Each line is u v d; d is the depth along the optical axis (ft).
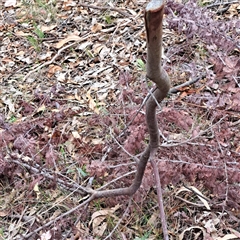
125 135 6.89
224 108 7.06
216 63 6.57
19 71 9.98
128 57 9.58
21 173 6.91
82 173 6.76
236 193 5.56
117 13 10.96
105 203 6.43
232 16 9.80
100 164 6.04
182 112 6.84
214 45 6.73
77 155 7.26
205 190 6.40
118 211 6.37
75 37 10.51
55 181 5.84
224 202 5.41
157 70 3.66
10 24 11.56
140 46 9.77
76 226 6.16
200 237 5.93
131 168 6.46
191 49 8.74
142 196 6.00
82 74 9.49
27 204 6.81
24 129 7.16
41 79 9.59
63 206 6.52
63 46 10.39
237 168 5.58
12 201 6.91
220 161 5.58
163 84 3.91
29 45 10.72
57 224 5.65
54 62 10.02
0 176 7.16
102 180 6.61
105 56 9.80
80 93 8.96
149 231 5.95
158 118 6.53
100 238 6.10
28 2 12.12
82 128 7.91
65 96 8.93
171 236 5.97
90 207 6.47
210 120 6.91
